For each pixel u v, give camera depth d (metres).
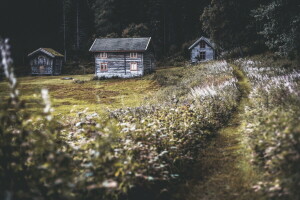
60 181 3.53
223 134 9.08
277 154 4.88
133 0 75.81
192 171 6.30
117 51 45.31
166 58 64.50
